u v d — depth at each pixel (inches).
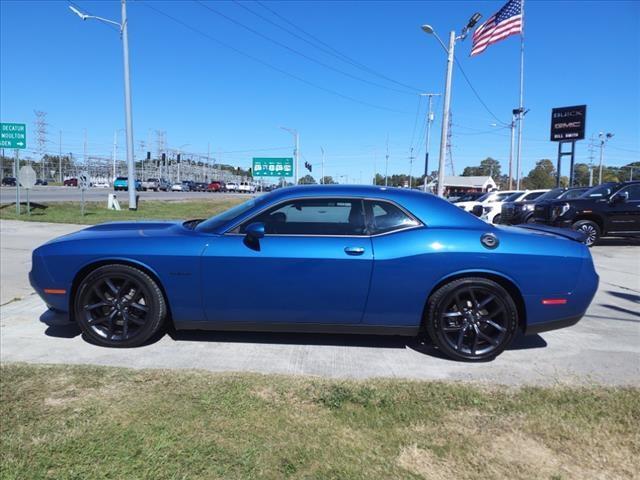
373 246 164.7
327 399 133.6
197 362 162.2
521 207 670.5
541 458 108.7
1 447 107.7
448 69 1079.6
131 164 1080.2
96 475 98.8
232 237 169.8
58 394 134.2
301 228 169.8
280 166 3088.1
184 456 105.8
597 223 539.8
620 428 121.2
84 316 174.1
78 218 808.3
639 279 349.4
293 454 107.7
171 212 1099.9
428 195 176.6
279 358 167.5
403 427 120.3
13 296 261.1
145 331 172.1
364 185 182.2
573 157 1413.6
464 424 122.2
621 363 169.9
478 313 167.2
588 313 244.2
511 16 951.6
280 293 165.9
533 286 165.3
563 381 151.9
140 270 171.2
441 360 169.8
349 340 187.9
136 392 135.9
